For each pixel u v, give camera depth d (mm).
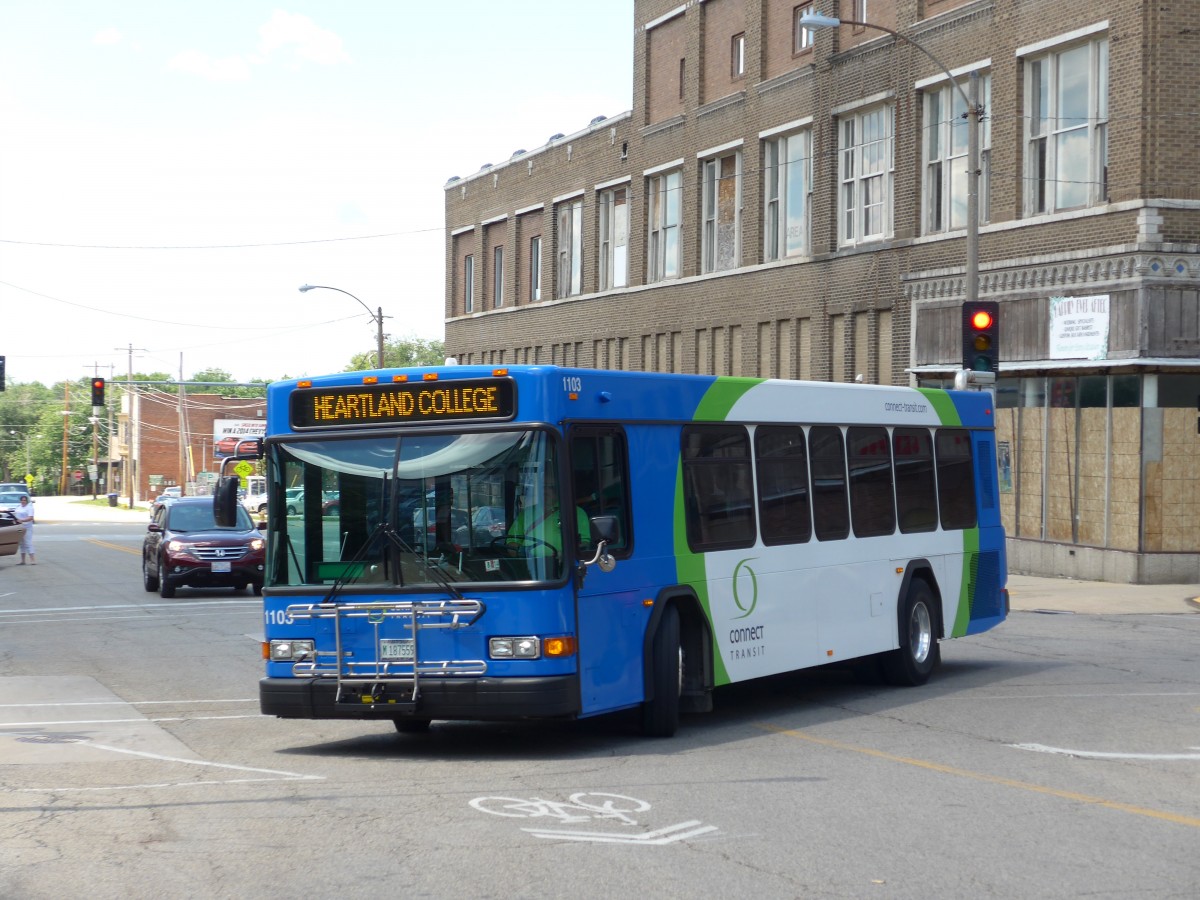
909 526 15625
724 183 41062
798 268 37312
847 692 14961
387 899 7043
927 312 32594
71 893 7215
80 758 11422
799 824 8617
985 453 17391
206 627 22422
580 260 48875
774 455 13617
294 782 10211
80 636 21266
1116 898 6969
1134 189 26906
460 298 58250
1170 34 26703
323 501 11422
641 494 11867
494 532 10961
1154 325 26766
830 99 36000
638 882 7309
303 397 11602
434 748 11797
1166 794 9492
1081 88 28578
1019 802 9234
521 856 7855
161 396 124438
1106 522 28328
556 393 11078
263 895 7152
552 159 50250
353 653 11172
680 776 10211
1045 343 29062
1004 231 30141
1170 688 14633
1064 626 21406
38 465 188625
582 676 10977
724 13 41000
